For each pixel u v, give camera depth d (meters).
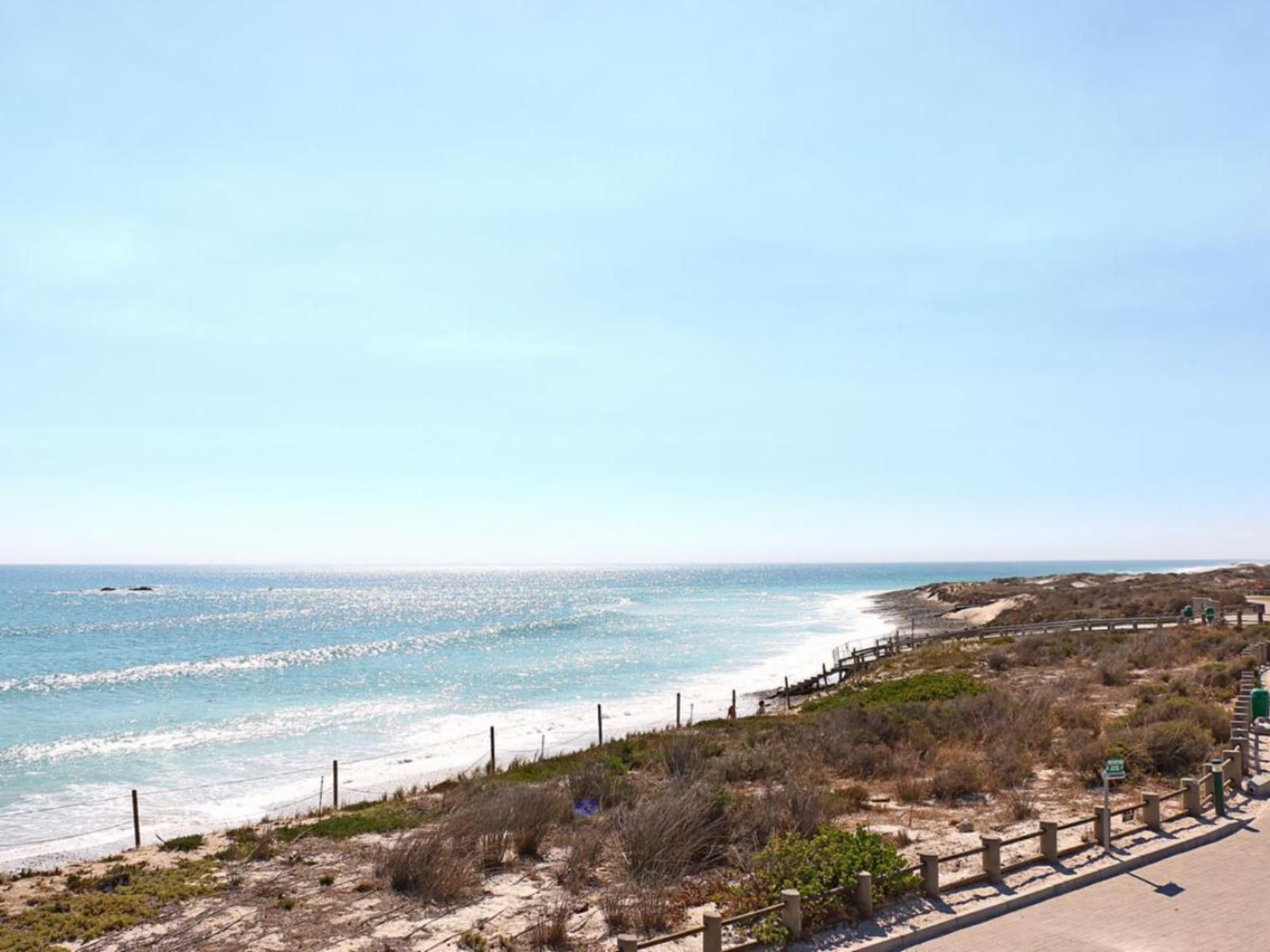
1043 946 9.12
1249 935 9.27
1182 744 17.34
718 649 61.78
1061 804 15.41
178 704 39.00
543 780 20.22
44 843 19.36
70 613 106.56
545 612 110.62
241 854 14.45
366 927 10.79
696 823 13.29
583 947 9.91
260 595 167.25
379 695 41.53
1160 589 84.44
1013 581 136.12
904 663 43.56
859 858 10.49
